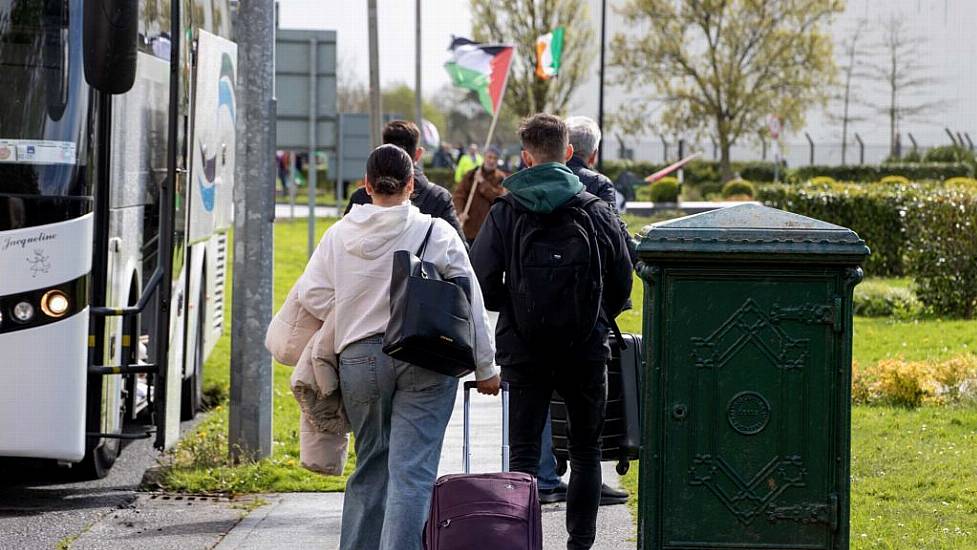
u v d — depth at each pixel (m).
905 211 27.97
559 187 8.69
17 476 13.72
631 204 66.62
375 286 8.54
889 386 16.89
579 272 8.55
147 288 12.48
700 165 85.88
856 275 7.39
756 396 7.50
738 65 82.19
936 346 22.17
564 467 10.88
